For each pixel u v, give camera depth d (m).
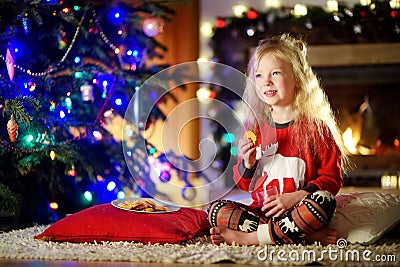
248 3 4.81
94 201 3.46
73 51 3.25
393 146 4.51
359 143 4.54
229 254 2.12
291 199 2.34
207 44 4.76
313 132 2.48
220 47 4.64
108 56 3.38
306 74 2.57
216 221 2.42
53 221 3.35
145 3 3.39
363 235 2.36
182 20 4.41
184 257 2.13
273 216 2.37
